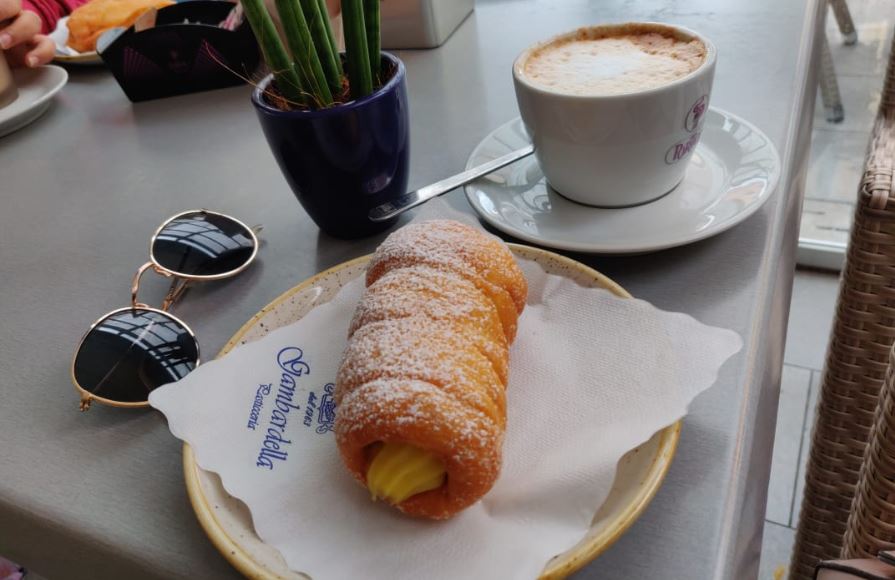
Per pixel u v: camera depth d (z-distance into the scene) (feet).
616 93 0.91
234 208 1.30
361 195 1.07
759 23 1.60
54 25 2.36
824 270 2.78
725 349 0.73
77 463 0.80
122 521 0.71
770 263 0.94
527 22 1.91
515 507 0.65
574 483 0.64
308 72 0.95
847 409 1.21
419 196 1.11
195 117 1.72
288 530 0.64
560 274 0.90
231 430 0.74
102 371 0.89
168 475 0.76
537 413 0.73
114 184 1.47
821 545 1.39
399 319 0.70
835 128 2.81
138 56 1.74
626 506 0.61
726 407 0.75
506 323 0.78
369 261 0.96
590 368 0.76
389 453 0.63
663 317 0.78
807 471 1.37
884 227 1.02
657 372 0.73
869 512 1.01
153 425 0.84
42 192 1.49
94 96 1.94
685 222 0.97
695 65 0.95
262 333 0.88
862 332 1.12
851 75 2.71
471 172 1.14
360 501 0.67
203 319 1.02
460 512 0.65
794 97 1.28
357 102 0.97
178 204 1.35
